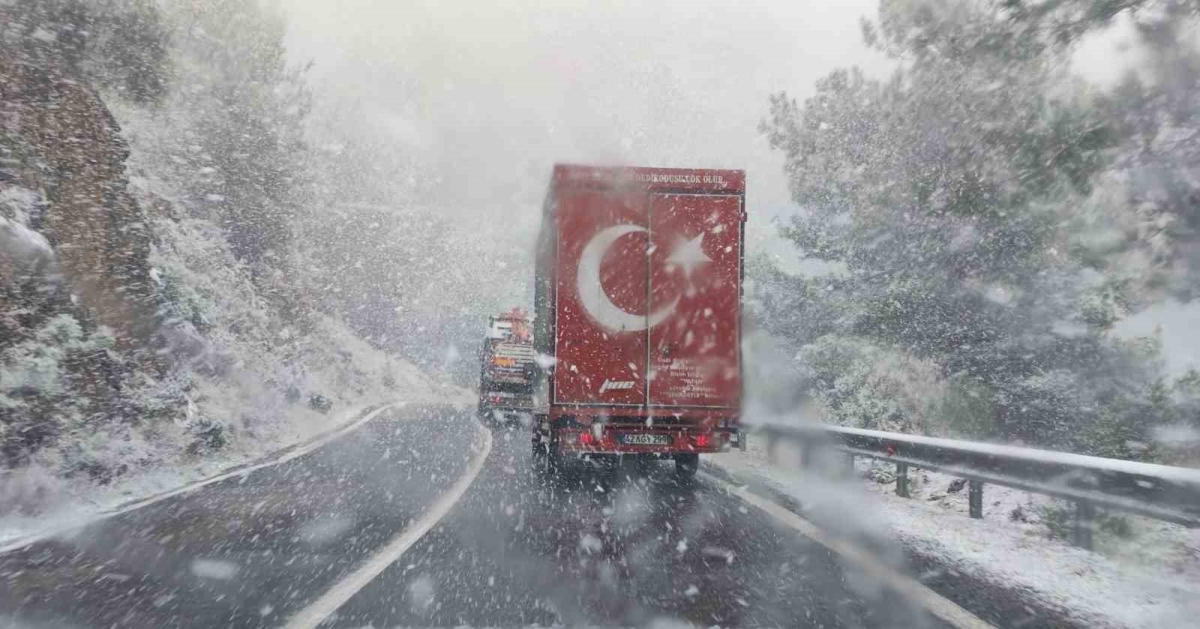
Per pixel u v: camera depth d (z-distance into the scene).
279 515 8.42
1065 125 11.58
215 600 5.20
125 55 21.02
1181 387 14.58
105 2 18.98
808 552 6.93
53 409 10.36
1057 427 15.41
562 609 5.12
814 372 18.02
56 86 15.70
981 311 16.72
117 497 9.41
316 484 10.88
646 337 11.50
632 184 11.55
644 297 11.52
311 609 5.03
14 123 14.20
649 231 11.56
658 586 5.73
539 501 9.81
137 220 17.05
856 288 19.08
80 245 14.71
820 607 5.23
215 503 9.09
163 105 25.36
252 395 19.81
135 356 14.89
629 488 11.15
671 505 9.60
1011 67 12.25
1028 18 11.88
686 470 12.43
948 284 16.92
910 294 16.98
